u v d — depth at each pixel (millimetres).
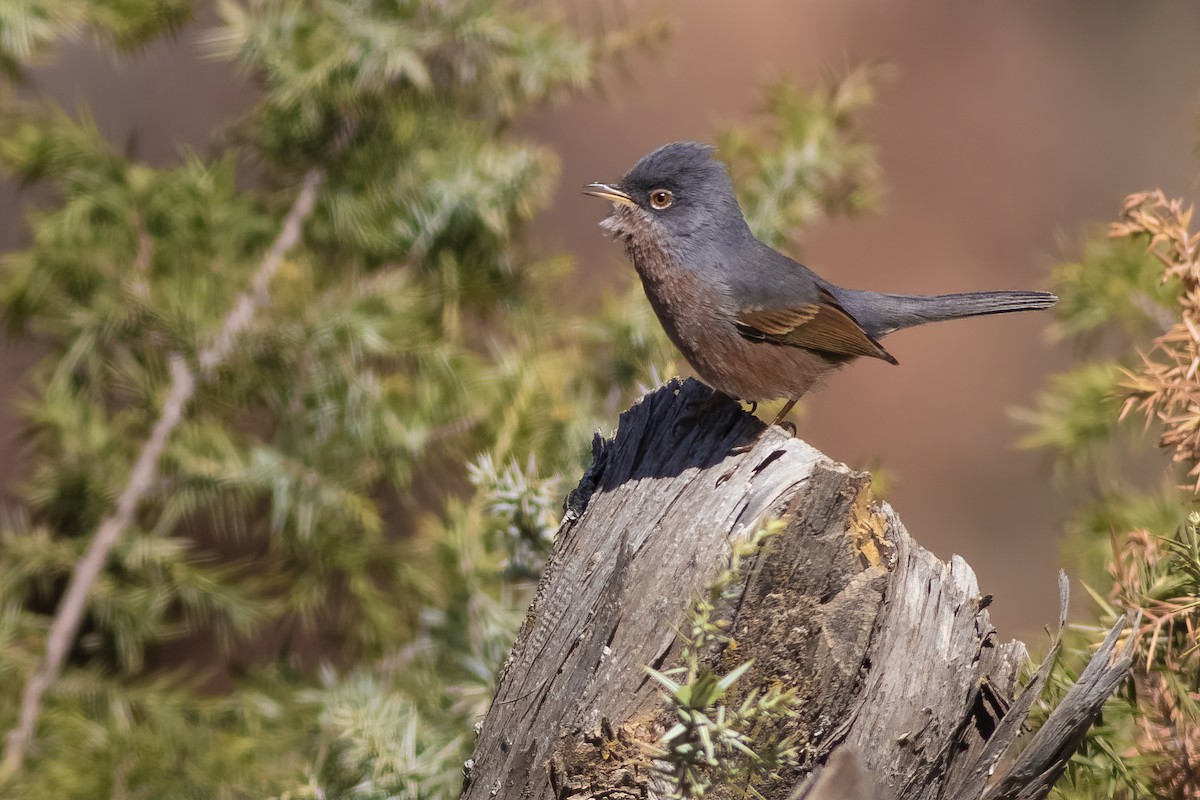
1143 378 7809
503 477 9000
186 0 11648
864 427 19016
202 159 11977
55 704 10156
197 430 10641
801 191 11805
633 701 5785
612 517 6238
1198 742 6801
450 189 11219
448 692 9336
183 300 10578
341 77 11000
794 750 5703
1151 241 7961
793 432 9594
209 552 11914
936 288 19469
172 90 14195
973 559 17734
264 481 10578
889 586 5836
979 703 5965
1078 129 20922
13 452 12836
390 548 11148
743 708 5441
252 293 10867
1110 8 22047
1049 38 22031
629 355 11375
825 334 9344
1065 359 19406
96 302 10664
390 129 11477
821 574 5789
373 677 9867
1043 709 6766
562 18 12086
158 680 10750
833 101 12344
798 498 5816
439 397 11070
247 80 12336
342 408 10836
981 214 20219
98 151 11133
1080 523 9180
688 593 5812
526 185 11438
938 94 21141
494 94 12156
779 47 20281
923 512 18203
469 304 12008
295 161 11586
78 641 10836
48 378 11359
